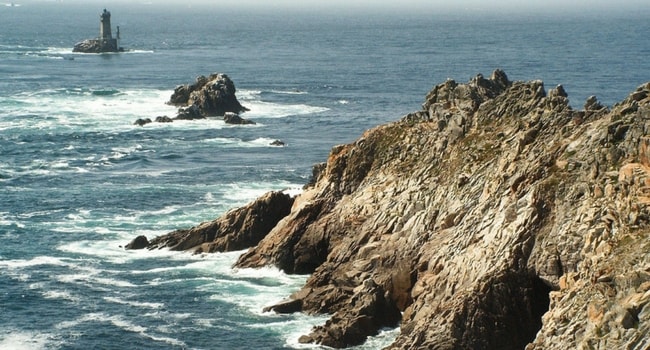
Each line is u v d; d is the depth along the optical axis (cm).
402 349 7144
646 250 6194
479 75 10175
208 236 10312
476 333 7081
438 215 8488
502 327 7112
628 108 7350
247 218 10206
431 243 8269
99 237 11056
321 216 9562
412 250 8438
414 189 8900
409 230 8625
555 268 7062
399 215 8819
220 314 8588
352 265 8619
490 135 8794
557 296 6575
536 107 8700
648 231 6388
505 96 9019
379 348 7638
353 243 8912
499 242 7494
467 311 7150
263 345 7931
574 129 7900
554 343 6225
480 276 7394
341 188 9631
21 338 8194
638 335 5534
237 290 9144
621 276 6012
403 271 8356
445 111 9481
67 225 11562
